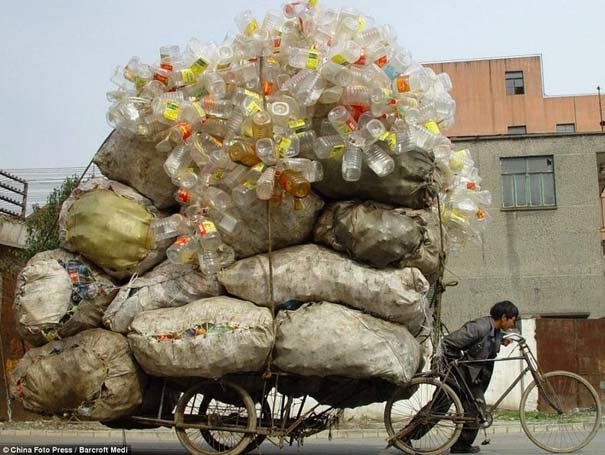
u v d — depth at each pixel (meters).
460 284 24.02
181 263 6.14
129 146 6.50
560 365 17.16
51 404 6.20
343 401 6.41
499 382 13.79
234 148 5.74
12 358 14.64
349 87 5.73
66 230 6.48
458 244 6.90
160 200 6.54
